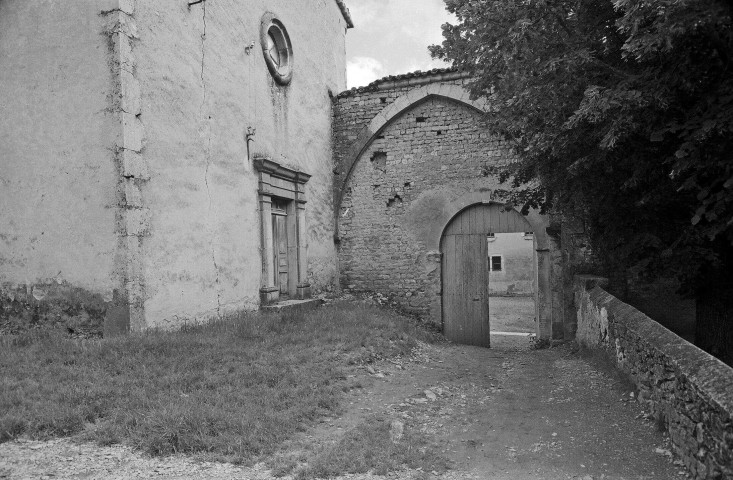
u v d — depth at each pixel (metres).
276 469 3.21
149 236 6.03
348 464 3.37
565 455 3.78
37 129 6.10
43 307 6.06
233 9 7.96
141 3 6.05
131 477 3.01
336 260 11.64
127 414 3.74
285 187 9.41
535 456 3.78
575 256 9.14
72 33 5.93
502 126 6.58
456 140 10.85
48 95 6.05
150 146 6.10
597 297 6.90
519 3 5.01
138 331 5.74
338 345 6.43
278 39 9.59
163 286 6.22
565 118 5.31
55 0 6.03
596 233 8.50
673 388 3.69
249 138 8.26
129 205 5.74
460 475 3.44
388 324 8.34
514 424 4.53
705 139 4.33
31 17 6.12
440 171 10.95
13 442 3.37
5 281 6.24
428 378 6.11
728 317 5.70
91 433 3.50
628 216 6.34
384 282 11.29
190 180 6.80
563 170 6.26
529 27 4.92
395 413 4.62
